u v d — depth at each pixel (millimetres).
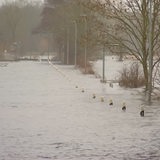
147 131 22719
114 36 43500
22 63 124188
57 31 113562
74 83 55812
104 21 44250
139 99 37625
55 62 126688
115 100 37094
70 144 19562
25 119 26938
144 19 41562
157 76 47625
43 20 128750
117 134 21906
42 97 39969
